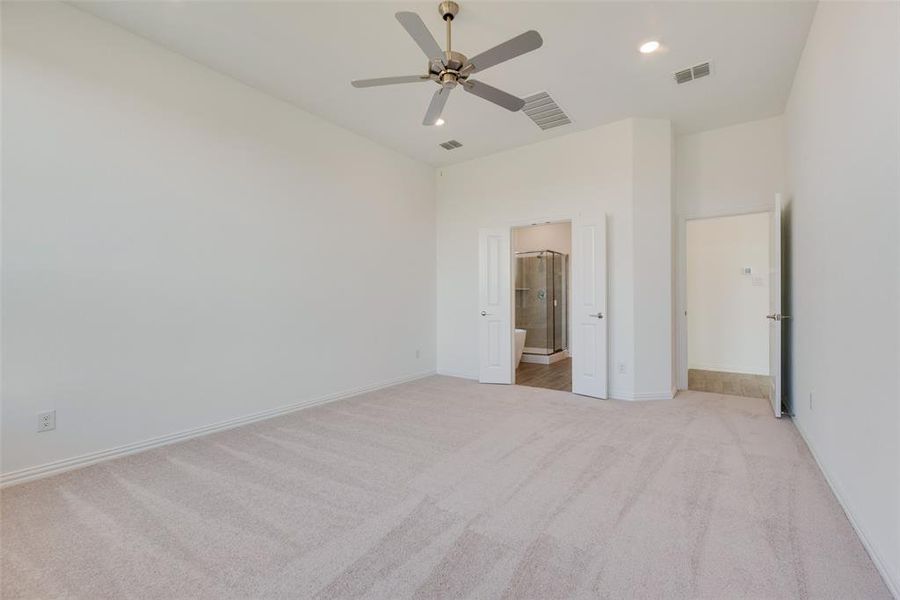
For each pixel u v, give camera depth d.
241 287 3.37
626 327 4.14
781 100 3.67
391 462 2.57
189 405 3.03
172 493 2.18
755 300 5.55
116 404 2.68
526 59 3.01
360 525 1.87
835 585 1.46
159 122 2.88
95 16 2.58
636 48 2.88
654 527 1.83
